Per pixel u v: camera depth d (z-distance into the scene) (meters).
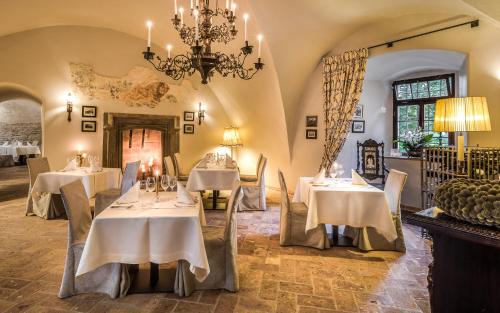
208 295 2.45
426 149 4.18
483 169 3.46
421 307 2.31
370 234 3.49
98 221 2.20
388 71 6.20
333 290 2.55
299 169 6.67
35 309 2.22
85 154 6.46
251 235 3.97
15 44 6.07
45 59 6.27
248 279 2.74
